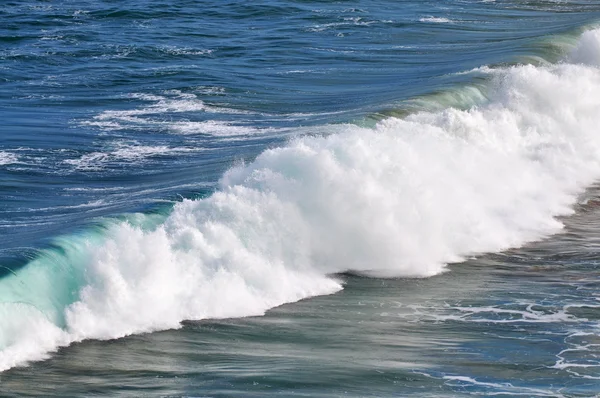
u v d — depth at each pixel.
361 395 35.81
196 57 114.56
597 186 70.94
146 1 165.88
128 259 42.53
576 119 78.44
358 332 42.75
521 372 38.53
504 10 156.50
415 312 45.81
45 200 57.12
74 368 37.19
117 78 100.56
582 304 47.28
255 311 44.62
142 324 41.44
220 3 160.88
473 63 103.38
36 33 132.88
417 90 85.88
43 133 75.00
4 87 95.88
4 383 35.50
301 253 50.41
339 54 116.19
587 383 37.50
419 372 38.22
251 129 76.88
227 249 47.00
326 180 52.06
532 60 102.81
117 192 58.69
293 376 37.31
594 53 103.94
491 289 49.66
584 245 57.97
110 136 74.62
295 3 160.12
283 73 103.44
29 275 40.41
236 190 50.44
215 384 36.31
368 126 72.88
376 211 52.47
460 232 57.12
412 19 145.12
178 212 48.22
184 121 80.44
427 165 59.84
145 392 35.41
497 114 75.75
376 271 51.78
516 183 66.69
